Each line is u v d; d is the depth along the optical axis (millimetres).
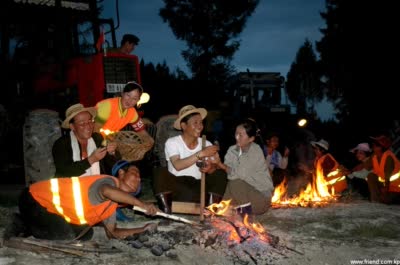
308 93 36938
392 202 6941
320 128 20594
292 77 40375
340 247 4352
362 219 5613
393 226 5293
